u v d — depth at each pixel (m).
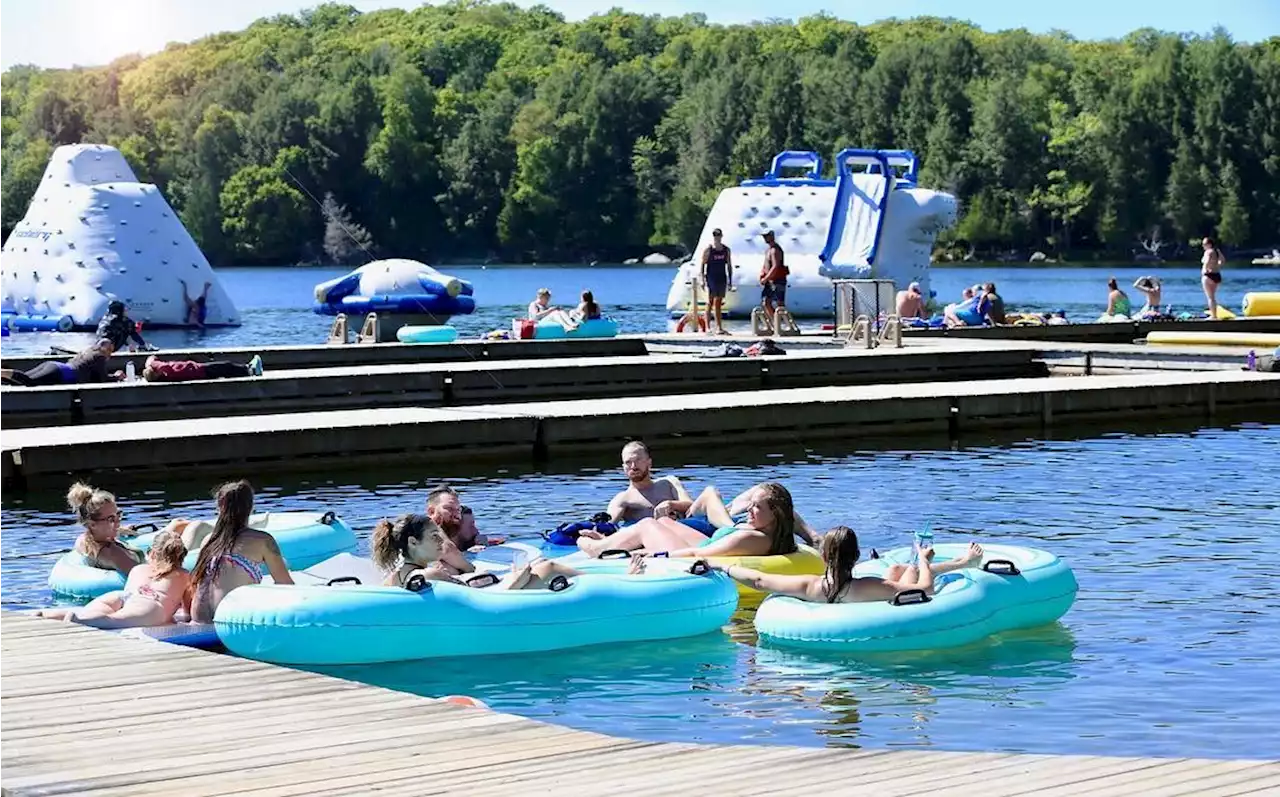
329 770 5.95
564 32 139.12
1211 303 34.97
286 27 137.88
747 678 8.98
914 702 8.47
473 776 5.85
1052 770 5.77
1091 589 11.09
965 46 107.50
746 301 42.91
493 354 29.97
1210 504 14.60
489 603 9.47
